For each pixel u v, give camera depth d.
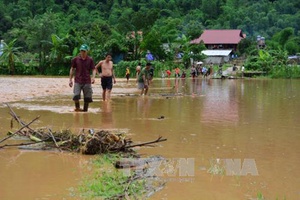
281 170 5.40
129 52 47.31
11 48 44.50
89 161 5.75
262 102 14.32
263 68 42.53
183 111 11.36
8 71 44.59
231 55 74.31
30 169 5.33
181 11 105.88
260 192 4.53
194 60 52.38
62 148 6.41
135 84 27.67
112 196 4.31
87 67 10.80
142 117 10.03
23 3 92.56
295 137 7.63
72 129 8.11
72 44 45.59
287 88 23.22
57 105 12.30
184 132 8.02
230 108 12.24
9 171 5.23
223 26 98.75
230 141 7.21
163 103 13.56
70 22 88.81
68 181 4.83
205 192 4.51
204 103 13.70
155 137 7.48
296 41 75.00
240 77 40.41
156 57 48.62
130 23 53.22
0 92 16.75
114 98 15.33
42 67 45.31
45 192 4.44
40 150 6.38
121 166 5.45
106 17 96.00
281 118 10.16
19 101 13.45
